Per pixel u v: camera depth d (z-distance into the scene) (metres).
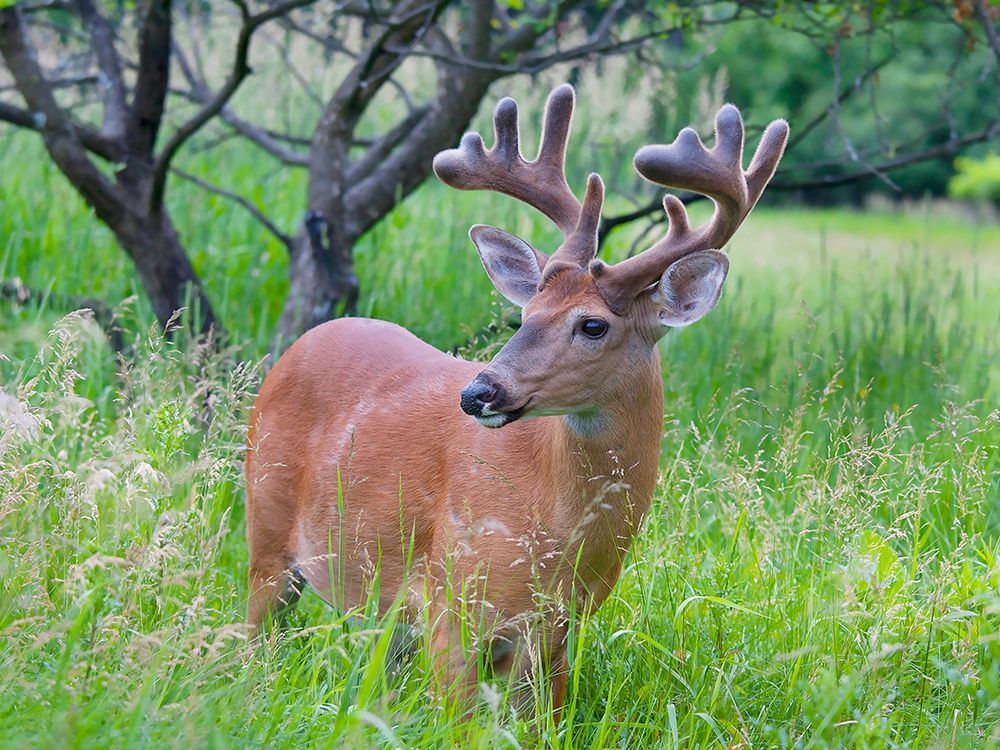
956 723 7.19
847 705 7.52
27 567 7.20
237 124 16.02
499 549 7.57
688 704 7.84
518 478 7.67
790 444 9.62
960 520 9.81
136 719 5.73
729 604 8.21
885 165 14.41
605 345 7.31
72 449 9.23
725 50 42.38
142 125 13.20
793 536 9.69
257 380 10.41
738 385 12.78
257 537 9.05
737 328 14.84
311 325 12.98
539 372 7.24
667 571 8.77
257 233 17.34
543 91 19.12
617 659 8.14
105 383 12.69
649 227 13.65
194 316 13.32
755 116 42.75
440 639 7.75
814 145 44.12
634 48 14.27
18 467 7.65
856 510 8.81
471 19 13.50
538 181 8.32
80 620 6.39
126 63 14.59
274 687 6.94
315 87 19.45
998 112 14.48
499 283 8.27
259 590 9.03
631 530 7.75
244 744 6.17
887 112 43.78
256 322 15.40
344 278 12.91
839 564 8.66
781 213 45.25
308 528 8.73
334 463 8.58
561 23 14.74
